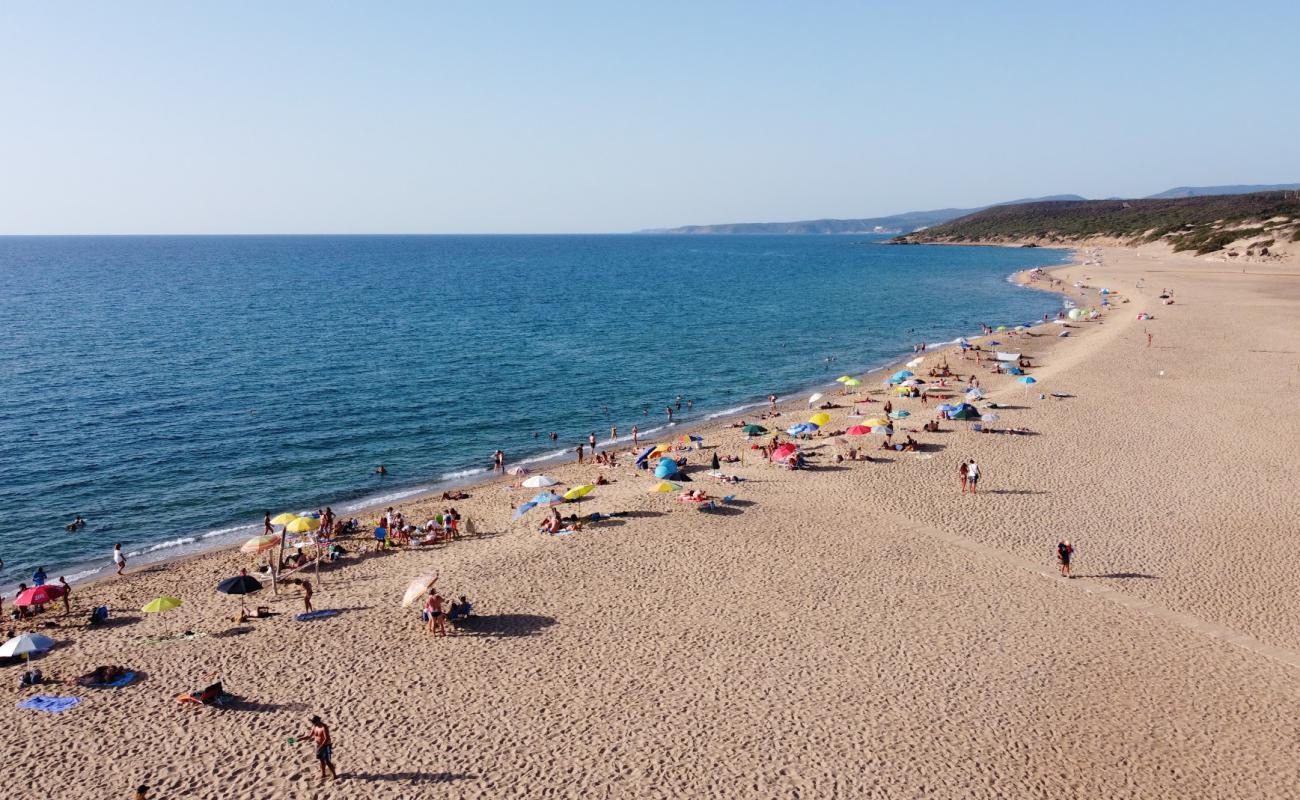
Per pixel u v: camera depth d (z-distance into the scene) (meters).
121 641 23.27
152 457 42.72
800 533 30.38
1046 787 16.70
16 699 20.16
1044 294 124.88
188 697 19.78
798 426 43.38
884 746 18.00
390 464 43.06
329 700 20.03
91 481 39.12
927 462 38.53
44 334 79.25
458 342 79.38
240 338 79.06
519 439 48.06
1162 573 26.77
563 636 23.11
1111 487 34.84
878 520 31.55
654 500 34.03
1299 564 27.19
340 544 31.11
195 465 41.81
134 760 17.73
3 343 73.31
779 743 18.12
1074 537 29.78
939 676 20.80
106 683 20.84
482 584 26.48
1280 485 34.66
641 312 106.62
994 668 21.16
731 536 30.14
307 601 24.77
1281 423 44.00
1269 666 21.19
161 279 155.75
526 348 76.88
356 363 67.50
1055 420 45.44
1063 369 59.50
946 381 59.28
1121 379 55.66
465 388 59.84
